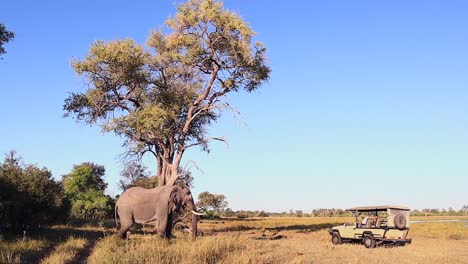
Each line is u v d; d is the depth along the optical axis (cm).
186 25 3372
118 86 3419
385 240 2486
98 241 2055
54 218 2419
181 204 2147
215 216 8806
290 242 2589
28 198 2209
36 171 2352
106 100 3447
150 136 3331
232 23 3238
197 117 3738
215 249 1552
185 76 3591
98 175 6575
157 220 2106
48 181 2405
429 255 2034
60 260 1462
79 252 1773
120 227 2145
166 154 3434
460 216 12606
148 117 3212
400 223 2530
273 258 1569
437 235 3716
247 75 3556
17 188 2177
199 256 1451
